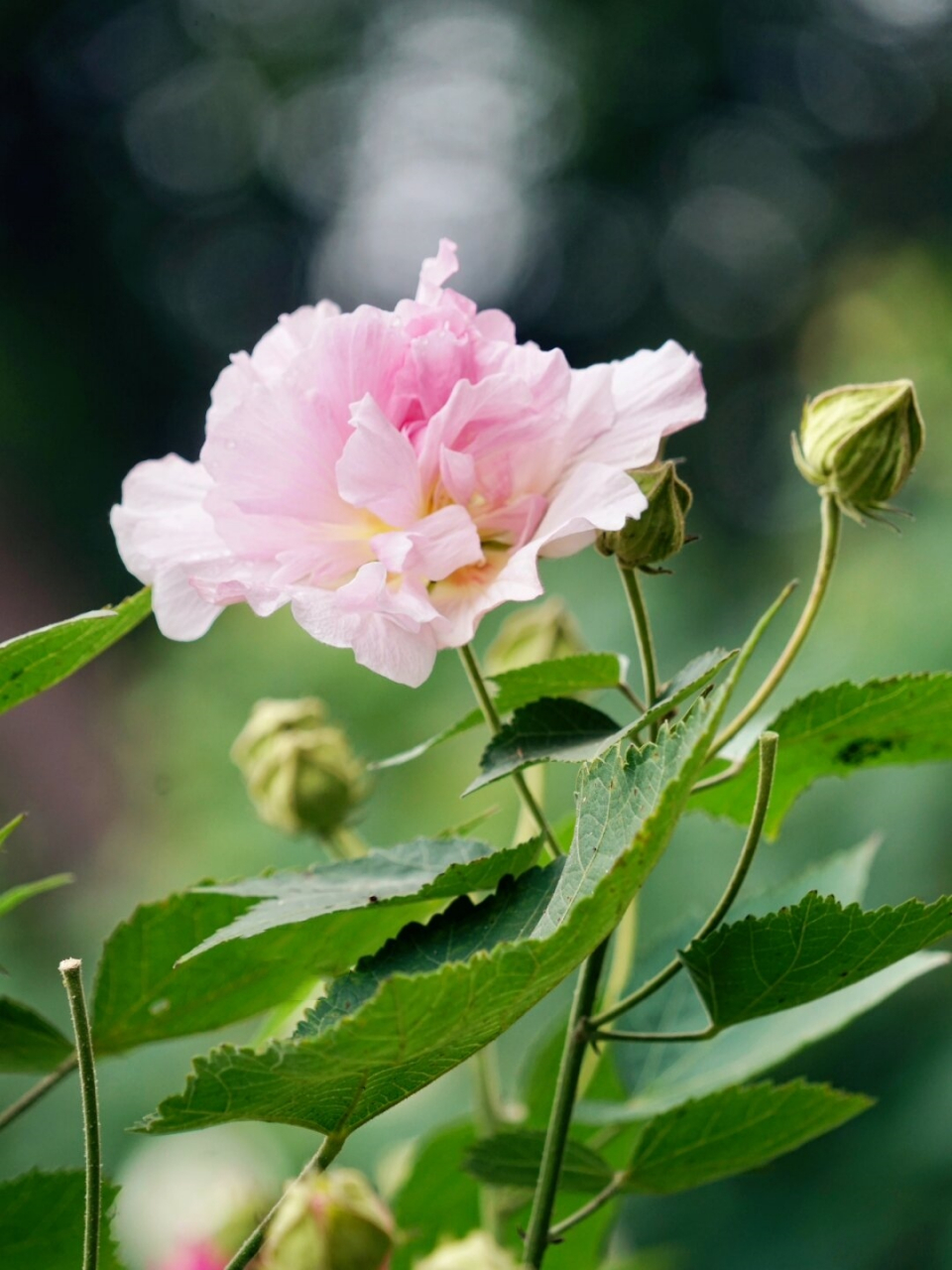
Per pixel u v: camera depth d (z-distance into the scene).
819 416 1.02
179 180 7.85
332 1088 0.93
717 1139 1.01
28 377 6.57
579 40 7.26
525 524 0.98
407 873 0.99
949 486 2.00
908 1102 1.71
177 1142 1.22
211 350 7.75
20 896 1.00
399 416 0.98
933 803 1.67
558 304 7.61
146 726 2.54
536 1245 0.98
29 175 7.45
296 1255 1.01
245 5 7.78
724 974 0.97
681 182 7.32
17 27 7.46
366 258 7.96
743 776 1.04
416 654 0.96
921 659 1.76
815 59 7.04
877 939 0.96
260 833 2.10
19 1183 0.98
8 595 5.90
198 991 1.02
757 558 2.43
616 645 2.15
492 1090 1.08
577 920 0.91
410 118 7.89
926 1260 1.65
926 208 6.46
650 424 0.98
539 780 1.11
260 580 0.97
